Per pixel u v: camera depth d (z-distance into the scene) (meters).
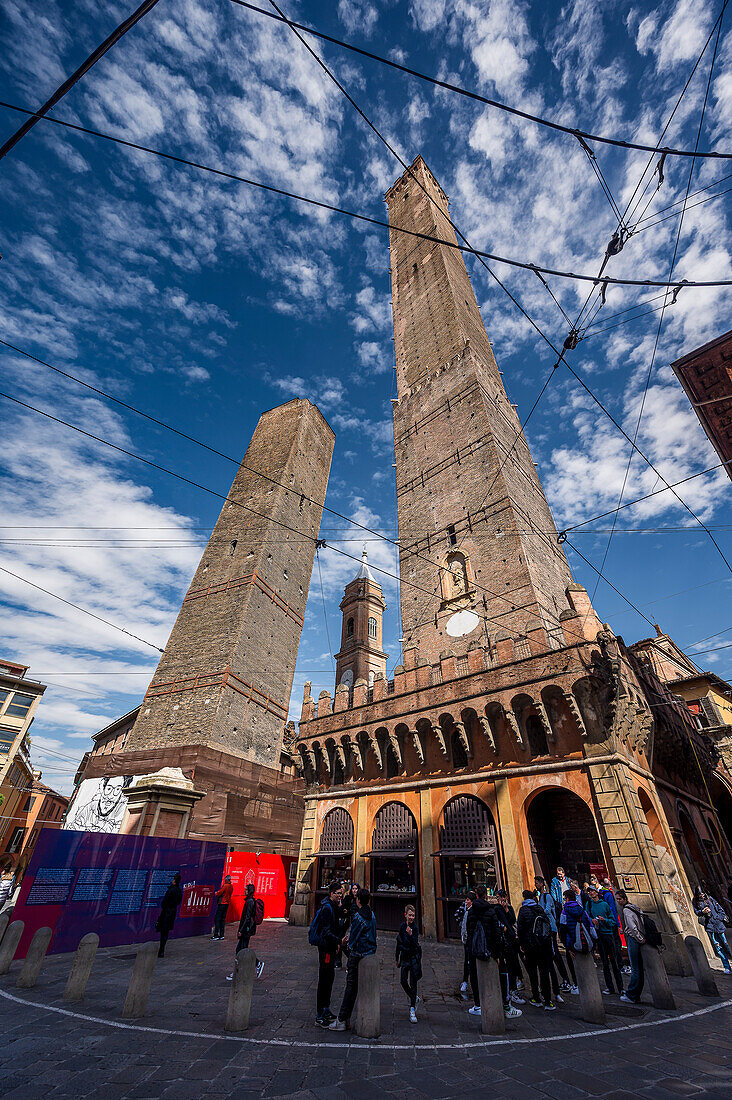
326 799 19.44
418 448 28.00
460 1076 5.47
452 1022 7.49
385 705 18.30
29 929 11.48
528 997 8.87
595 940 9.68
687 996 9.15
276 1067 5.62
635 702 15.18
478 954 7.46
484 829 14.51
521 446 27.80
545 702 14.49
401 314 38.31
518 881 13.08
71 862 12.56
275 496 38.56
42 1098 4.69
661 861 12.87
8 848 47.44
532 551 20.64
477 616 19.50
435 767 16.52
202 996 8.51
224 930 15.72
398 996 8.95
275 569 36.25
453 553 22.34
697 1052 6.21
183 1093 4.89
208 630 32.41
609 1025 7.34
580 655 13.81
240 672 30.12
